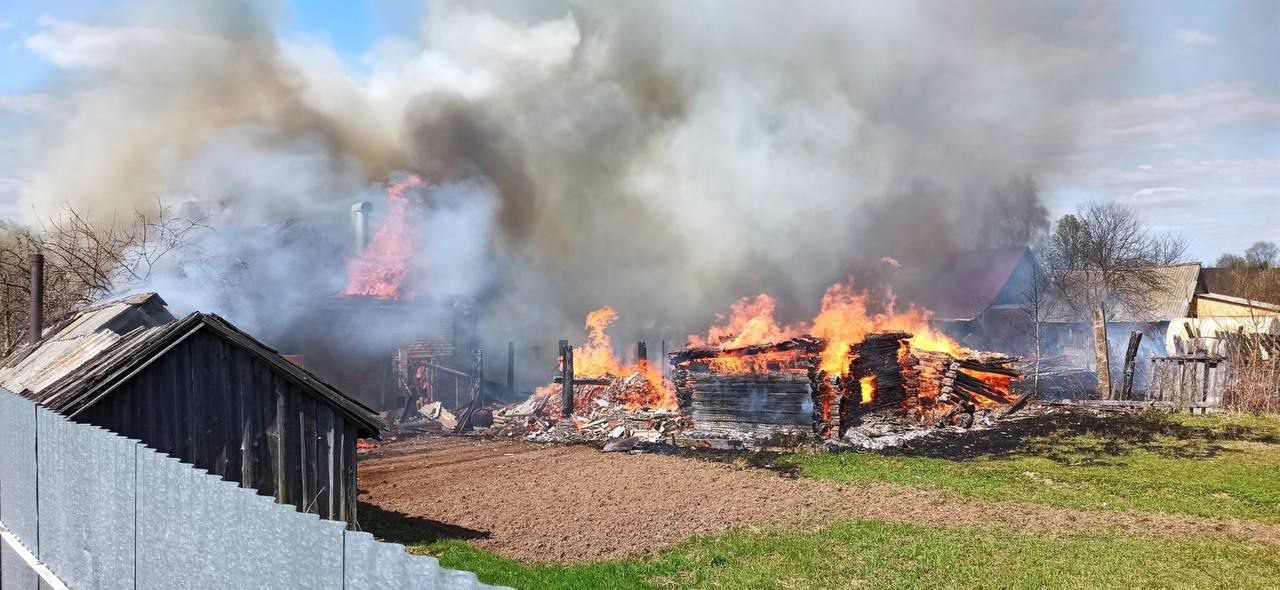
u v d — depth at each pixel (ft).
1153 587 35.99
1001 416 92.53
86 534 26.86
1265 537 44.47
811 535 44.68
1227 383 97.19
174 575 21.94
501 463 70.90
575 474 64.64
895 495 55.31
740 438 77.36
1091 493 55.72
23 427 32.78
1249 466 64.64
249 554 18.97
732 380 80.84
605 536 45.39
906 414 89.71
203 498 20.62
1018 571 38.06
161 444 37.86
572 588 35.29
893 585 36.22
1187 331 140.46
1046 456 70.54
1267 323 124.57
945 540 43.42
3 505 35.53
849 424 81.56
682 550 42.04
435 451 78.84
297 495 40.73
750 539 43.80
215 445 39.06
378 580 15.90
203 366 39.01
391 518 50.11
